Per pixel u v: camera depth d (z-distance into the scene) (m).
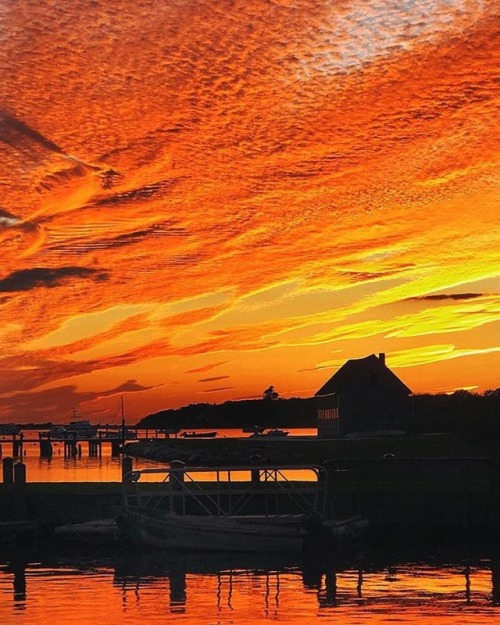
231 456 107.19
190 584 41.31
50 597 38.47
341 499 57.19
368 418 116.31
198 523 51.22
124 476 56.12
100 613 35.47
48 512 56.91
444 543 53.66
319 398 126.75
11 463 65.75
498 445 85.69
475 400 103.56
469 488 57.78
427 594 38.50
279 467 54.12
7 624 33.78
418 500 56.59
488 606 36.09
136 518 51.97
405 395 116.50
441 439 89.75
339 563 46.75
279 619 34.44
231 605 36.84
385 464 63.59
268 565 46.38
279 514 56.94
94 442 173.62
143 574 43.84
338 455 90.94
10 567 45.94
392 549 51.50
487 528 55.72
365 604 36.69
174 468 53.84
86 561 47.75
